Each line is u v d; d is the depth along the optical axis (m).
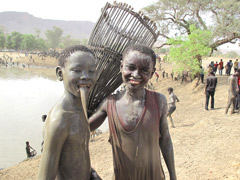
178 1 22.33
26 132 16.70
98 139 11.20
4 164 11.75
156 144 2.24
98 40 2.49
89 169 1.95
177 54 16.69
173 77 26.27
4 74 49.78
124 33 2.42
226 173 5.23
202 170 5.63
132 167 2.20
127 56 2.09
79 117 1.83
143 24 2.47
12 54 90.06
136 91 2.18
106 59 2.40
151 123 2.17
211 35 17.27
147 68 2.05
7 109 22.77
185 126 9.86
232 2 18.09
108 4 2.52
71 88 1.78
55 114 1.75
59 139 1.73
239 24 17.27
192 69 17.73
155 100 2.28
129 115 2.18
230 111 10.57
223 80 18.83
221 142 7.06
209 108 12.21
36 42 105.06
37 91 32.69
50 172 1.72
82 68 1.75
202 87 17.25
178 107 14.47
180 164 6.19
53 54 74.69
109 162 7.67
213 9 20.67
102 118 2.38
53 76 49.56
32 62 72.38
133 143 2.16
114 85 2.51
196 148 7.04
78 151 1.83
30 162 9.87
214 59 46.25
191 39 16.66
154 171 2.25
